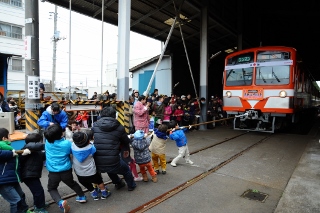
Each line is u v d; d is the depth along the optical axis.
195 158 5.58
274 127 8.98
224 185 3.98
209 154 5.96
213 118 10.82
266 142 7.57
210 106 11.10
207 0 10.42
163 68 14.63
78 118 7.74
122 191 3.65
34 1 4.57
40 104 4.72
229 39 15.13
